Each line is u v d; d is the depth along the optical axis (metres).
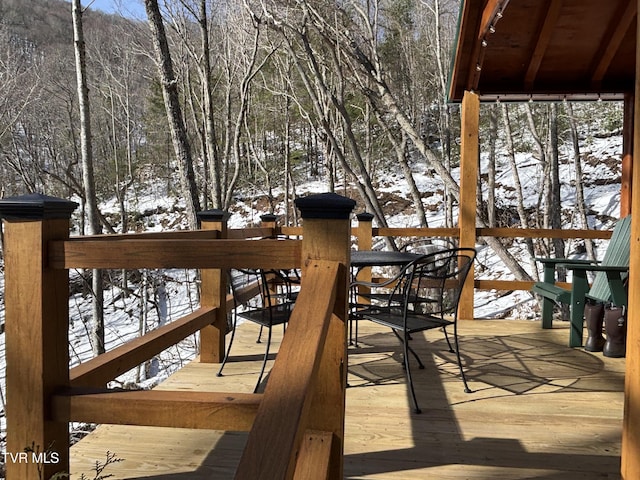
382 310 3.11
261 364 3.29
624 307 3.43
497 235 4.60
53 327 1.58
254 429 0.90
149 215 20.11
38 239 1.55
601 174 15.02
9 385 1.55
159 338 2.33
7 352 1.55
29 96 15.68
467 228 4.57
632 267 1.64
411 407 2.54
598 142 16.42
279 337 4.09
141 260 1.56
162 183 22.34
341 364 1.48
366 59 9.20
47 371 1.56
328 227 1.44
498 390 2.79
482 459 1.99
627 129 4.53
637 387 1.60
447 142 16.70
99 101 23.52
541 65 4.36
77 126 18.06
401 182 17.80
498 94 4.61
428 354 3.54
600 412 2.48
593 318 3.58
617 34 3.84
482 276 12.59
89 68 23.03
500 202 15.03
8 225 1.56
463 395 2.71
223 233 3.19
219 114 18.38
